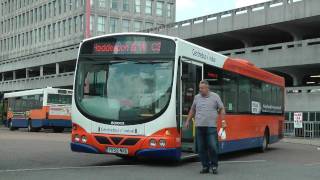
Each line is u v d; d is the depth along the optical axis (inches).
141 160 591.5
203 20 2159.2
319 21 1790.1
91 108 522.3
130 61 522.6
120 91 517.3
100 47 535.5
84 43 543.8
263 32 2032.5
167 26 2372.0
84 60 539.5
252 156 714.8
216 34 2107.5
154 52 519.5
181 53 522.0
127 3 3408.0
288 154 766.5
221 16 2071.9
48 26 3580.2
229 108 634.8
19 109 1667.1
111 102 517.0
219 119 586.2
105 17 3292.3
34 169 483.8
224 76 626.2
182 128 526.0
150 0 3518.7
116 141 506.9
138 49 524.1
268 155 738.8
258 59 1870.1
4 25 4237.2
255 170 513.7
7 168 498.9
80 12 3213.6
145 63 519.2
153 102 506.6
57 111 1536.7
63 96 1552.7
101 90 523.8
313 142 1202.6
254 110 732.0
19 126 1657.2
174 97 507.2
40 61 3341.5
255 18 1911.9
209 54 589.0
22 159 600.4
